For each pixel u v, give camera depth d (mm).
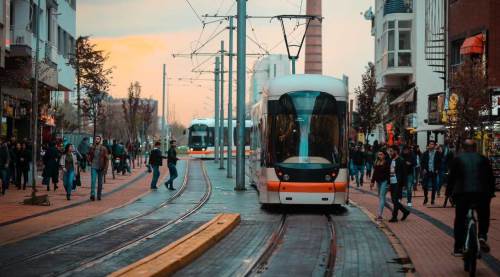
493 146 31062
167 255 12375
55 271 11578
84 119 58562
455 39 39125
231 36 50219
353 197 29062
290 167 22156
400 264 12680
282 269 12164
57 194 28172
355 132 57719
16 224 18141
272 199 22203
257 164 27422
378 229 18078
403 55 59375
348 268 12266
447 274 11523
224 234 16469
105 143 40781
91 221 19109
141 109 76938
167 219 19766
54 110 44719
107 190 31328
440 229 17875
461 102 28844
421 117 55844
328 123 22562
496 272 11750
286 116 22625
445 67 40906
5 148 27078
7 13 32156
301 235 16922
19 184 30266
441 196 29422
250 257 13320
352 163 38938
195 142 76250
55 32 45062
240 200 26875
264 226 18609
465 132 28469
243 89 33562
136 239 15570
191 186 35250
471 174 11453
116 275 10266
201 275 11406
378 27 67688
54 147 30078
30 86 33875
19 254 13391
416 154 31078
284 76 23531
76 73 47344
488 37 35000
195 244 13812
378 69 66938
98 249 14086
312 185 21984
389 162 19938
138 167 58625
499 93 31328
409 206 24469
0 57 30359
